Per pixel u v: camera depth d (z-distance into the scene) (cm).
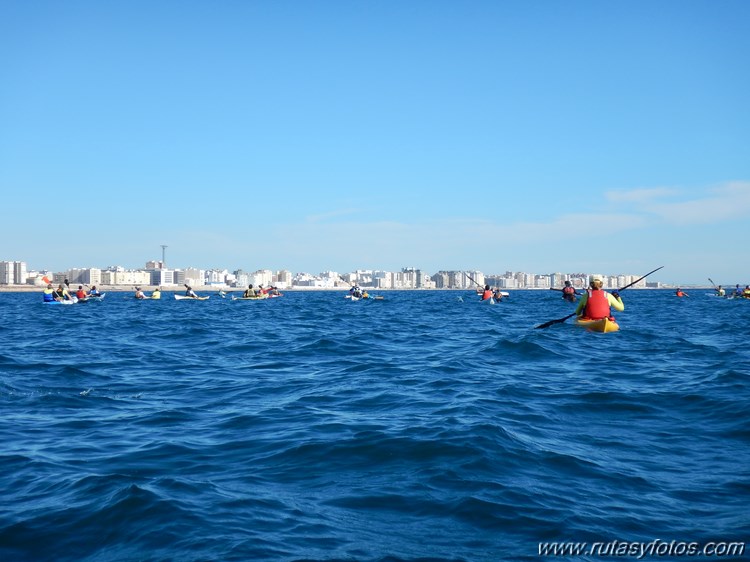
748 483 587
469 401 963
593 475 612
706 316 3406
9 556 453
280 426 832
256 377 1289
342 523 504
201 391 1124
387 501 550
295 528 494
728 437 753
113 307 5078
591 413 888
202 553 450
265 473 634
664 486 582
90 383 1208
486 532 486
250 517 516
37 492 579
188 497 559
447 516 516
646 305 5366
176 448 732
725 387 1044
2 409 959
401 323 3016
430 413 886
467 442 706
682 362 1392
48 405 992
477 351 1606
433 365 1415
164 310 4550
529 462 649
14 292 18825
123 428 837
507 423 814
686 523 498
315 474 628
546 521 504
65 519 512
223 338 2216
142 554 451
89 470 647
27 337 2222
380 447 707
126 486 581
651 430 791
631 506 533
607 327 2008
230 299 7906
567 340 1800
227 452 713
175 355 1695
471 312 4100
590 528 490
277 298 8775
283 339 2159
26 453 712
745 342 1844
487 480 595
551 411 898
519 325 2681
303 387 1155
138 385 1189
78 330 2553
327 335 2294
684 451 696
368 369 1377
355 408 945
